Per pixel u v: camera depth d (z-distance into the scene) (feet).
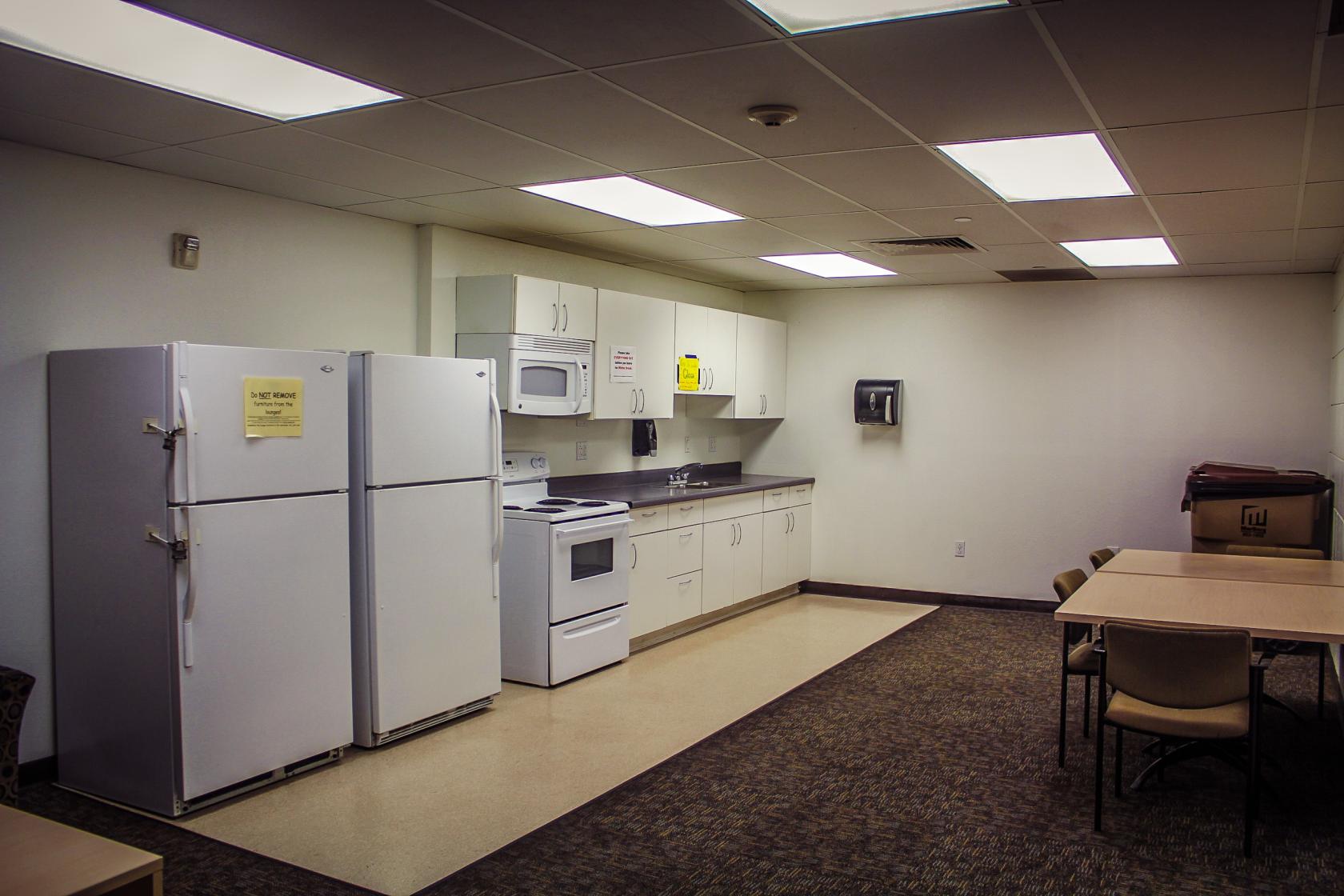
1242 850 9.88
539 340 16.16
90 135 10.69
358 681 12.79
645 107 9.68
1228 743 12.51
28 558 11.46
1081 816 10.74
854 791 11.42
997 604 22.52
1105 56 8.08
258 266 13.57
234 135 10.70
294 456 11.48
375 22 7.59
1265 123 9.77
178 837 10.14
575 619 16.16
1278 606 11.55
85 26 7.71
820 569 24.45
